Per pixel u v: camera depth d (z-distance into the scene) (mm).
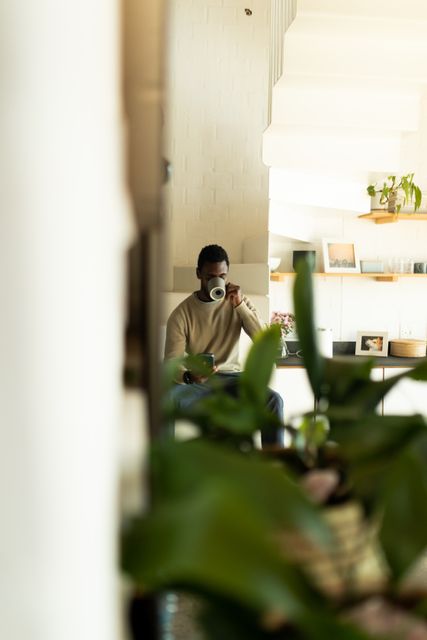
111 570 274
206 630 417
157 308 593
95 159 256
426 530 480
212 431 788
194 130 4660
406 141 4996
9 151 237
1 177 236
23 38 235
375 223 5109
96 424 257
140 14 540
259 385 781
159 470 447
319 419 757
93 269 255
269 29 4637
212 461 458
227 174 4703
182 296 4336
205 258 3521
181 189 4684
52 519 244
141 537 318
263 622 407
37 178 240
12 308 237
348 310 5156
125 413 513
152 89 548
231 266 4469
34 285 239
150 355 587
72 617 249
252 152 4703
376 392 722
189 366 852
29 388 239
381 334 5016
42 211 241
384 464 598
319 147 4129
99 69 257
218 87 4648
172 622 688
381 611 479
